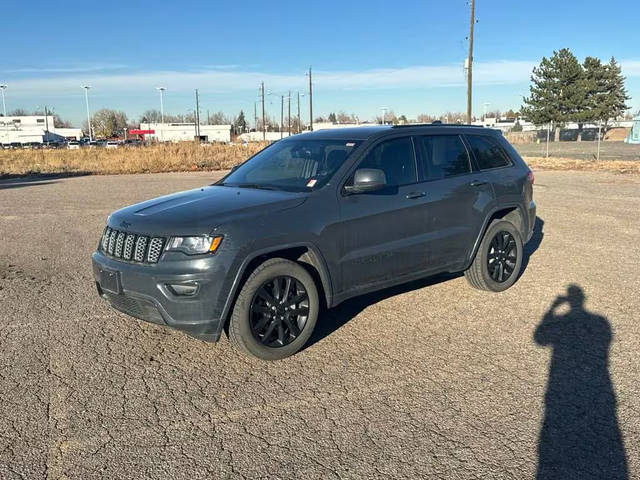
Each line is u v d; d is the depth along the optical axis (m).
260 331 4.44
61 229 10.63
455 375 4.23
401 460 3.16
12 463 3.16
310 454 3.23
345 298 4.92
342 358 4.55
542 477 3.00
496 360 4.49
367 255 4.96
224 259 4.13
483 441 3.34
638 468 3.06
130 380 4.19
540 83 62.94
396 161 5.37
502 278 6.33
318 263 4.62
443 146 5.85
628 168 23.72
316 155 5.29
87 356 4.62
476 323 5.32
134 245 4.34
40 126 117.81
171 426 3.54
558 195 15.00
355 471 3.06
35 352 4.70
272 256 4.59
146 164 31.12
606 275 6.95
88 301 6.09
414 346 4.79
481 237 5.97
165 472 3.07
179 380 4.18
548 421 3.55
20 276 7.16
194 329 4.18
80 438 3.41
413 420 3.59
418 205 5.31
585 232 9.75
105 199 15.47
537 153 36.91
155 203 4.90
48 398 3.91
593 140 70.81
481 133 6.35
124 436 3.43
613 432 3.42
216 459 3.19
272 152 5.83
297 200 4.61
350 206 4.83
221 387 4.07
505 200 6.18
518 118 81.50
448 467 3.09
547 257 7.95
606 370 4.27
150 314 4.29
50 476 3.04
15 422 3.60
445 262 5.68
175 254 4.13
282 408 3.76
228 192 5.00
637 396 3.86
